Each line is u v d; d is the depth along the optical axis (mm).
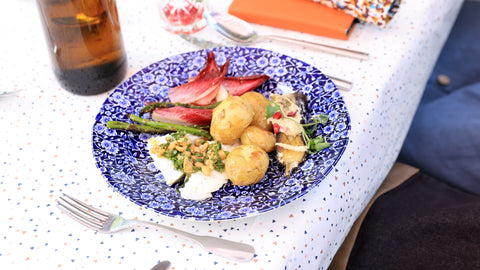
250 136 804
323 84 883
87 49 879
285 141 795
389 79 970
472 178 1404
